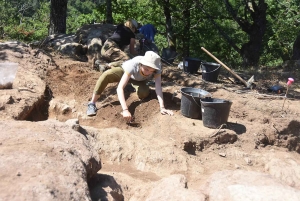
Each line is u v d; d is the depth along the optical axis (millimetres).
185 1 17781
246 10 15656
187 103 5352
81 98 6066
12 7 37062
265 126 5363
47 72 6699
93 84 6375
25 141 2938
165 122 5148
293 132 5465
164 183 3541
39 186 2377
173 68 8367
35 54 7172
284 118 5551
